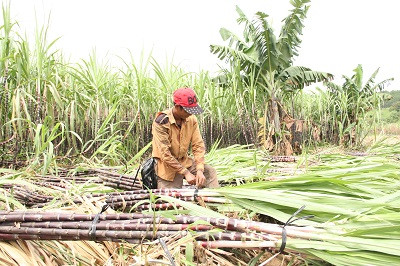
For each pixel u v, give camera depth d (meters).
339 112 11.73
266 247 2.10
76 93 5.79
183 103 3.15
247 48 8.65
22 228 2.28
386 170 3.60
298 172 4.42
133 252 2.37
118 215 2.41
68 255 2.28
